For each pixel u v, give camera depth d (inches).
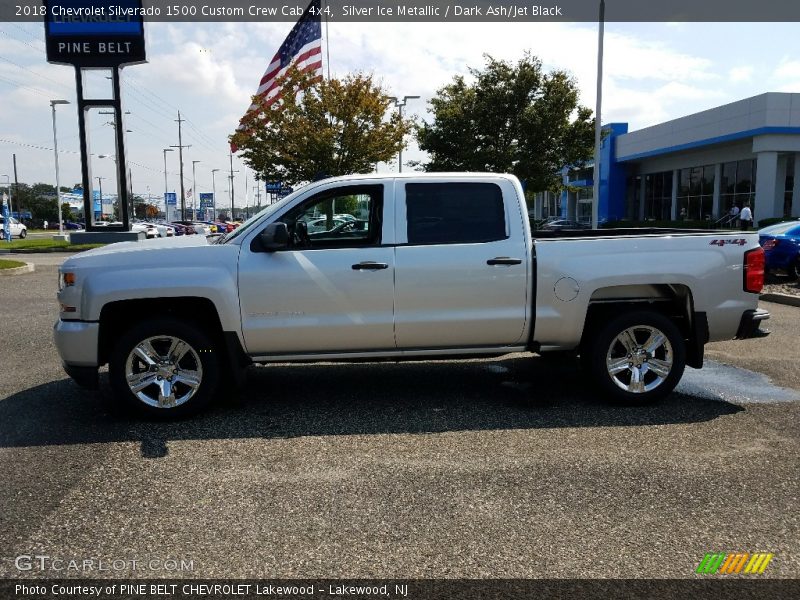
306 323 220.1
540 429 208.4
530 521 146.8
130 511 152.3
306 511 152.0
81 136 1167.6
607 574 126.3
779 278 622.2
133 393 215.9
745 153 1424.7
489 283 224.4
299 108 1119.0
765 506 154.0
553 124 1197.1
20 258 1050.1
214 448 192.7
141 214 5147.6
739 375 278.2
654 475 171.5
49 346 341.1
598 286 225.9
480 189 229.5
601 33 957.2
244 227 233.1
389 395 248.7
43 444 196.1
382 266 220.5
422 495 160.1
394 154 1194.0
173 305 225.9
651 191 1887.3
